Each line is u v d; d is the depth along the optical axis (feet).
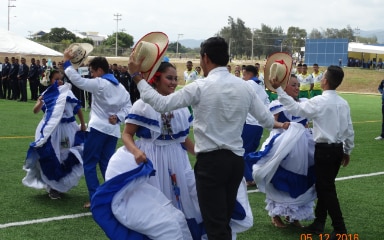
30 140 38.70
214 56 12.78
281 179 18.89
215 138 12.51
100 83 20.49
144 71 12.57
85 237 17.83
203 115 12.57
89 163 21.03
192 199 14.06
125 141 13.52
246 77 27.61
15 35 108.47
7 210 20.88
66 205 21.91
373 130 50.75
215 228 12.47
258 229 19.30
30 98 82.94
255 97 13.35
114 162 13.30
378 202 23.30
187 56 254.88
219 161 12.49
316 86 71.41
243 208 13.97
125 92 21.45
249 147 26.78
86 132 21.67
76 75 19.97
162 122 13.88
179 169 14.05
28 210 20.99
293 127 18.69
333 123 17.44
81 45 21.15
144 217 12.83
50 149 22.26
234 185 12.91
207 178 12.57
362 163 32.65
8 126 46.37
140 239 13.00
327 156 17.48
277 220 19.63
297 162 18.65
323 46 206.28
